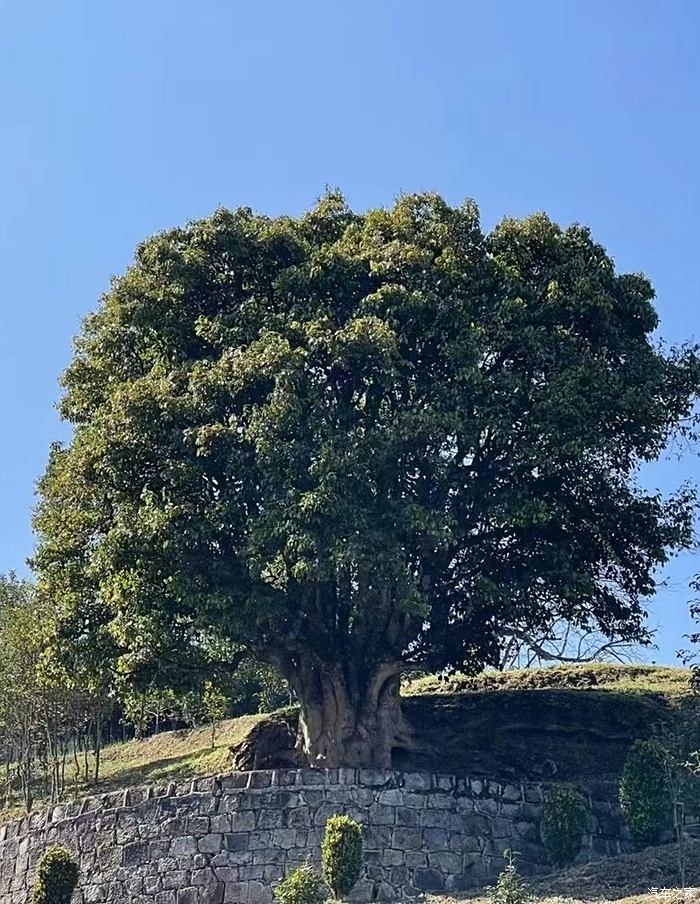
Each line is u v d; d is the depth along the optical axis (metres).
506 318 21.09
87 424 23.02
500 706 24.89
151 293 22.14
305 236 23.42
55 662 21.00
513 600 20.52
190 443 19.58
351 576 20.11
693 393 22.97
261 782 19.33
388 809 19.00
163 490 19.75
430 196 22.88
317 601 21.06
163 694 20.89
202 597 19.11
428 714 24.78
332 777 19.22
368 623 21.36
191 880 18.83
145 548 19.25
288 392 19.14
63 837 20.30
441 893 17.84
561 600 21.66
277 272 22.31
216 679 21.20
